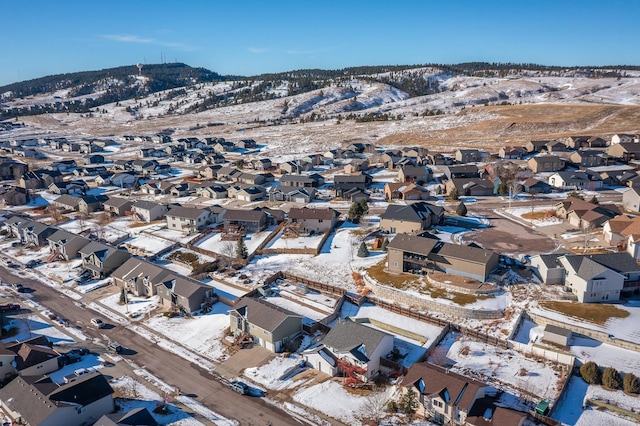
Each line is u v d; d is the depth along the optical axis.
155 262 64.56
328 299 52.31
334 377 39.38
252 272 59.69
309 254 64.00
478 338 43.09
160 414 35.06
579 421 32.53
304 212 72.88
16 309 52.91
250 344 44.62
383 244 63.47
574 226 66.88
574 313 45.03
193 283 52.22
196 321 49.12
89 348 44.88
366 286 54.53
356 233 69.88
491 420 31.64
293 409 35.62
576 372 37.72
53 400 33.53
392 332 45.22
